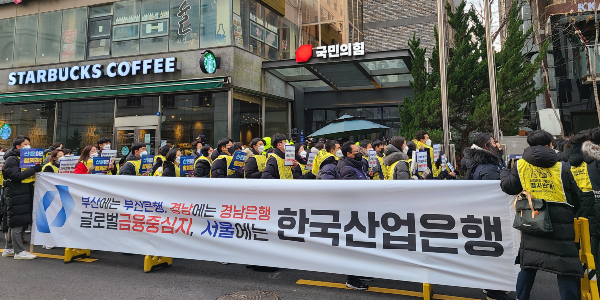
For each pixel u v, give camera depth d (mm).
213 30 13320
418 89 12500
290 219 4250
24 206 5570
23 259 5531
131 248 4945
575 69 14453
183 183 4773
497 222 3521
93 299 3982
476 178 4047
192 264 5344
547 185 3094
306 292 4160
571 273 2979
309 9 17250
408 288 4305
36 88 15234
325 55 13211
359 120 10234
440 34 9203
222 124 13086
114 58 14375
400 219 3834
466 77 11742
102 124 14742
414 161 5414
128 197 5004
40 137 15570
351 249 3973
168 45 13844
